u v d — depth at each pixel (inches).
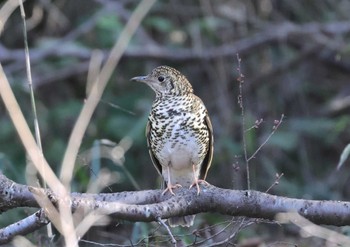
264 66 614.9
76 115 560.7
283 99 608.1
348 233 363.6
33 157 262.4
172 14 621.6
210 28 586.9
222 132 563.8
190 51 600.7
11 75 581.9
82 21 613.0
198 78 612.7
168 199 315.0
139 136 538.6
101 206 288.8
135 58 592.7
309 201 313.6
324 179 567.8
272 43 608.1
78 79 608.1
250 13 619.8
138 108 563.5
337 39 603.8
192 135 372.5
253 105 605.9
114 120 543.5
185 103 372.5
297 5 633.0
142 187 535.5
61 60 598.5
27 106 565.6
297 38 622.2
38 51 591.5
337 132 565.0
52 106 599.8
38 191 279.0
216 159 538.3
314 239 413.4
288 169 569.6
